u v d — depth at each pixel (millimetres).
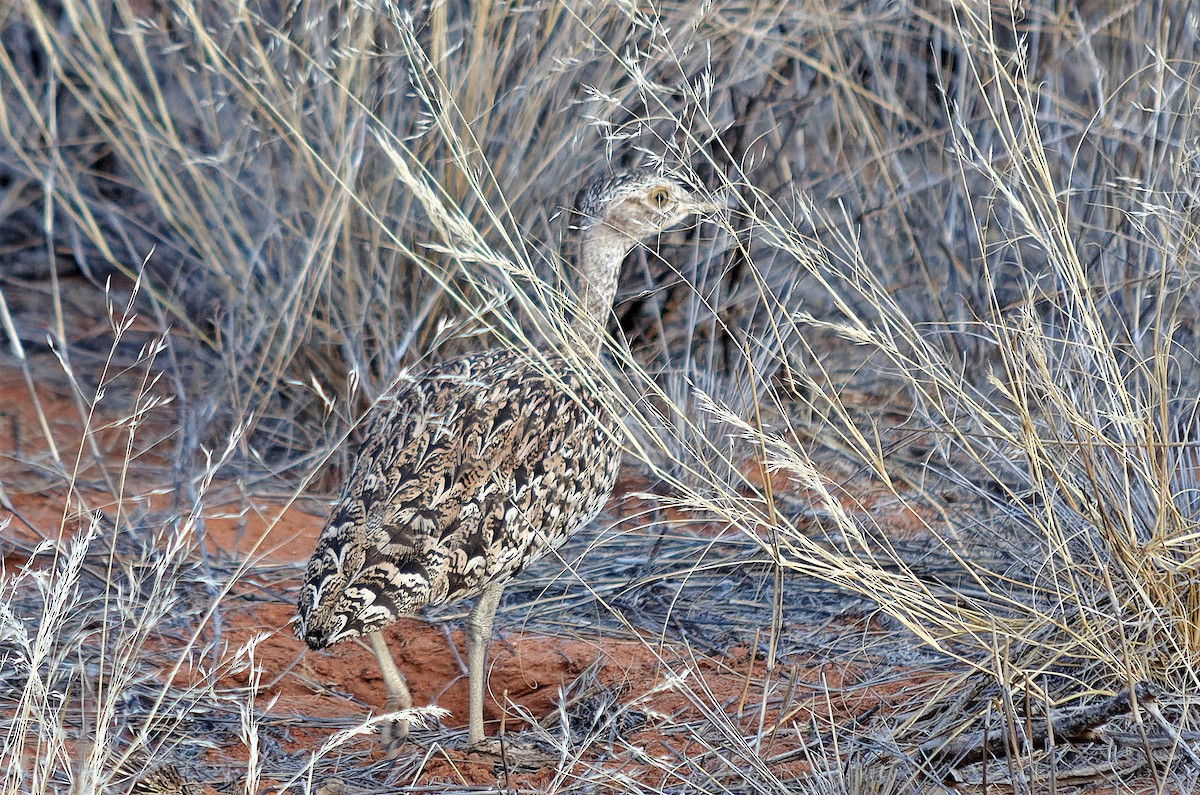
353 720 7695
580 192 10812
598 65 10750
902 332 7879
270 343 10234
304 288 10883
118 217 12711
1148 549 6773
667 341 11781
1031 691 6711
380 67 10359
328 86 10211
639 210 8938
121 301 12711
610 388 7914
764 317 11531
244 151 10555
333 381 11070
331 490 10773
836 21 11680
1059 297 9820
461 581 7082
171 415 11359
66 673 7477
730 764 6441
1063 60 11898
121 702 7312
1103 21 10875
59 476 10359
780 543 8016
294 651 8586
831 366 11414
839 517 6828
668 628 8812
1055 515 7980
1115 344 9062
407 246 10750
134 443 11008
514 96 10609
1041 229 7949
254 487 10609
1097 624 6980
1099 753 6570
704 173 11289
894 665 8016
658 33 9203
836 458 10562
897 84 12461
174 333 12164
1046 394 7629
